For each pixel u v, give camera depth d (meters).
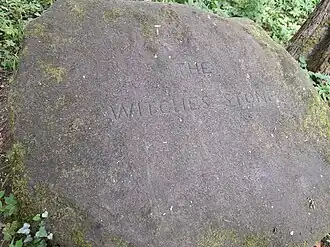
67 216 0.96
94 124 1.03
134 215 0.96
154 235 0.95
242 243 1.01
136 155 1.01
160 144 1.04
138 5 1.24
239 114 1.15
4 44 1.61
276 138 1.16
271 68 1.27
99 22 1.18
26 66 1.11
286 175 1.11
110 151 1.01
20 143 1.03
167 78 1.13
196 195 1.01
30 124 1.04
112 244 0.94
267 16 2.12
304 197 1.10
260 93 1.21
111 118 1.04
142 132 1.04
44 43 1.14
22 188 1.00
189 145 1.06
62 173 0.99
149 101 1.09
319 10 1.79
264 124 1.16
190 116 1.10
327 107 1.29
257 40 1.31
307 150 1.18
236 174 1.06
